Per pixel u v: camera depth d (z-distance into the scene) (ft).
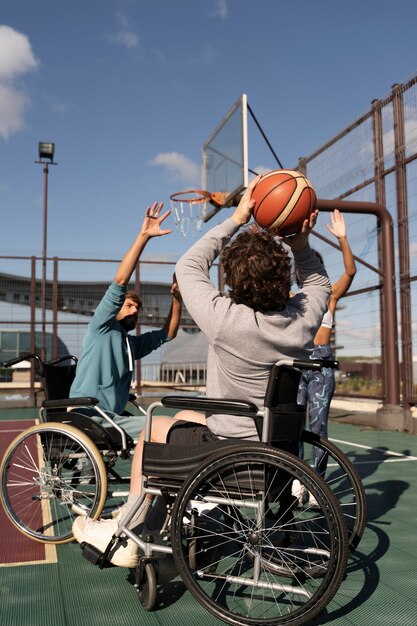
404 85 25.05
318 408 12.20
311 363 6.33
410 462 18.07
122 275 9.70
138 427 20.67
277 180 7.49
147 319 39.37
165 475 7.02
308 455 18.04
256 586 6.80
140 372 40.60
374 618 6.91
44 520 10.77
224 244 7.47
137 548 7.40
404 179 25.40
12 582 8.00
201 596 6.61
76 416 9.55
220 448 6.72
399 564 8.84
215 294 6.91
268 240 6.79
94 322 10.18
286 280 6.70
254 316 6.61
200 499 6.79
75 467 10.19
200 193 29.76
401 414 26.58
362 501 8.00
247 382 6.68
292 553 8.64
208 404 6.64
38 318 38.88
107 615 6.94
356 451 20.49
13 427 28.27
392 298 26.32
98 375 10.12
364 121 27.63
